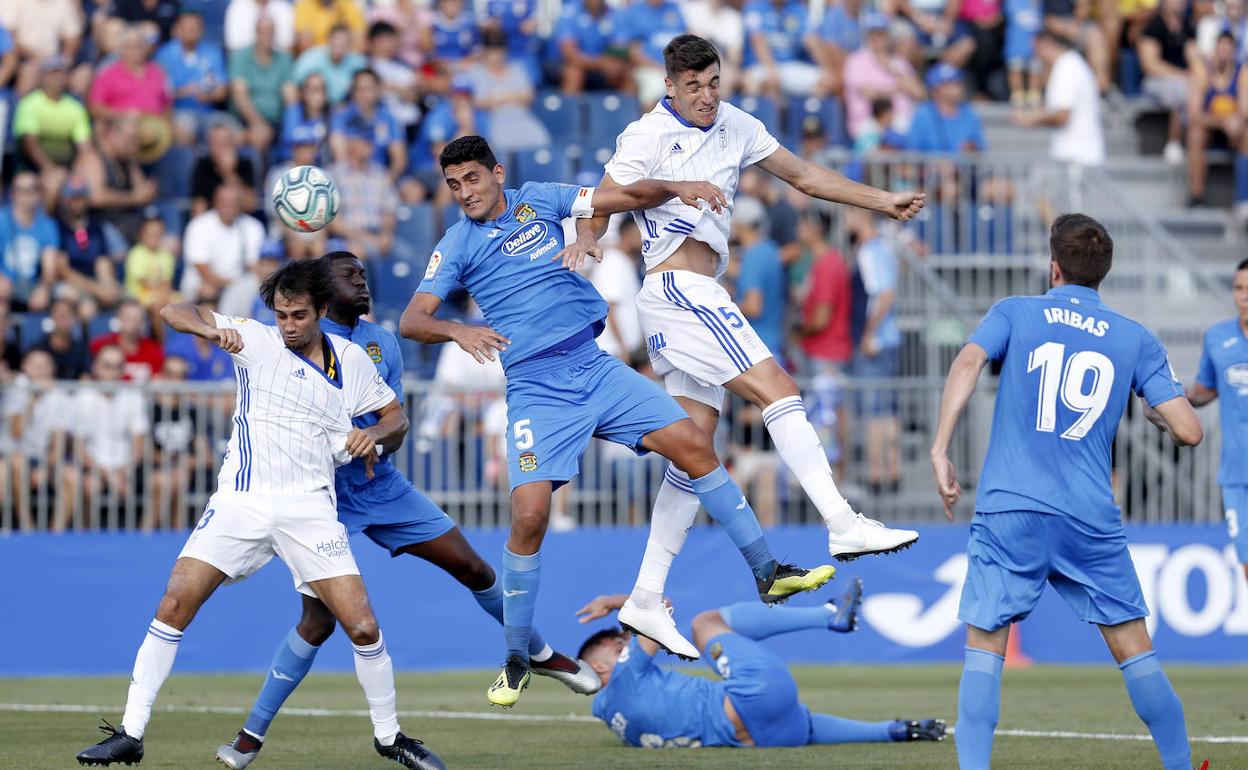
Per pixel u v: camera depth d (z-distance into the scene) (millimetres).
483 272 24797
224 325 23234
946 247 56125
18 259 50562
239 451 23312
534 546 24625
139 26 56844
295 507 23188
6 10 57844
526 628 24922
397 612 45312
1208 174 65688
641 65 62469
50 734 29844
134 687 23047
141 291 51344
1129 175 64812
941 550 47625
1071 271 21875
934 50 68750
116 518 43875
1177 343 57500
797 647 47281
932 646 47625
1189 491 48719
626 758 25922
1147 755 26297
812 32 65188
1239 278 35500
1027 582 20938
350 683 41812
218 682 41219
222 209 52000
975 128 59812
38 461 43438
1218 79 64500
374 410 24672
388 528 26594
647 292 25234
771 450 47031
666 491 25578
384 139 56219
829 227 56281
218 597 44344
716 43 63625
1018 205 58281
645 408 24594
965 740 20734
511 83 60531
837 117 62312
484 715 34031
